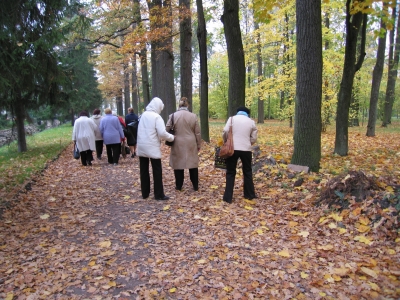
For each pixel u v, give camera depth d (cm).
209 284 323
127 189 711
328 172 709
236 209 541
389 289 300
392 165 842
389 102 2423
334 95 1703
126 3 1473
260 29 1758
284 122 3089
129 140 1135
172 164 650
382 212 424
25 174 835
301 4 660
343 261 358
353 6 684
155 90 1902
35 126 3359
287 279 328
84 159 1002
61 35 955
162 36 1319
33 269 358
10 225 494
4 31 743
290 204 542
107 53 2684
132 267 362
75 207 585
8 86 825
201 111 1255
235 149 561
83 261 380
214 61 2644
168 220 504
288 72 1750
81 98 2977
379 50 1530
